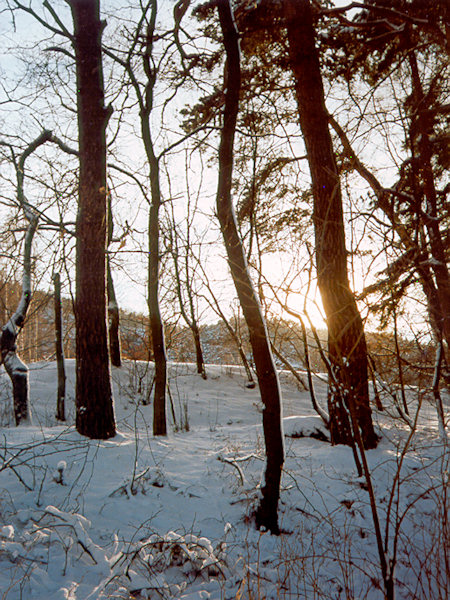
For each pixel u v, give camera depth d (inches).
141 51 386.9
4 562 161.0
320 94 336.8
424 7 366.0
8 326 451.8
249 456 279.7
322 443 332.8
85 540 171.2
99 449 286.0
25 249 447.5
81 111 351.6
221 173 217.6
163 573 174.6
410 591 176.7
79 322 331.3
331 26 399.9
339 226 298.4
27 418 449.1
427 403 482.6
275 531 213.5
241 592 165.0
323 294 293.4
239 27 377.4
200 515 226.4
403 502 235.5
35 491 224.4
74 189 478.0
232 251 210.7
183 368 773.3
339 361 145.2
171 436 369.1
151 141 379.9
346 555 199.2
